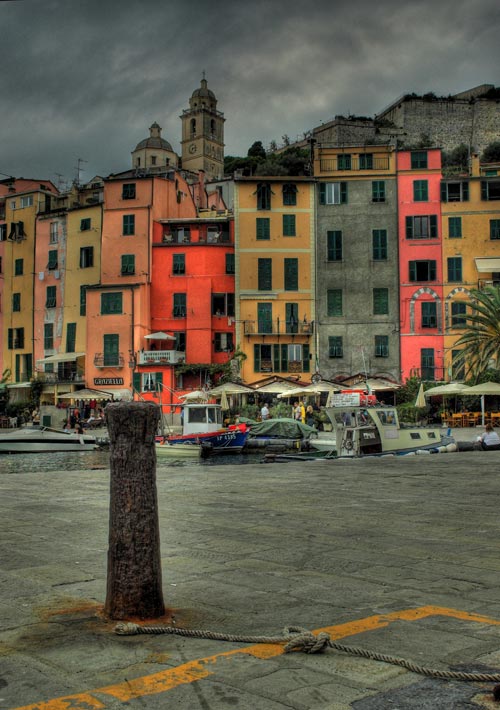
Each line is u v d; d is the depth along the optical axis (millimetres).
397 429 25359
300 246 55844
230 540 7746
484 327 43500
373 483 13875
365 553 7066
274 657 4094
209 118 142250
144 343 56344
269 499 11305
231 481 14336
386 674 3824
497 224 54156
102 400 55375
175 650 4242
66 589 5727
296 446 34188
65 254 62094
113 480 4938
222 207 83375
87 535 8078
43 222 63812
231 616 4926
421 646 4254
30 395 60406
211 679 3793
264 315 55344
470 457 21500
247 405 47719
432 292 54094
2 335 65000
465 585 5797
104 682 3785
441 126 100438
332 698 3541
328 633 4480
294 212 56094
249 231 56188
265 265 55812
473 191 54625
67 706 3488
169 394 54531
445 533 8172
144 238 57906
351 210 55750
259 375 54812
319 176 56281
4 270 65500
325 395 52438
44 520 9125
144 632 4527
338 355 54625
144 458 4906
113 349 56469
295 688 3660
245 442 34969
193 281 57250
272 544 7516
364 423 24797
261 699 3543
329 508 10273
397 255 54969
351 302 55031
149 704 3502
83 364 59312
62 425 53781
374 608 5117
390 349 54188
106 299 57250
